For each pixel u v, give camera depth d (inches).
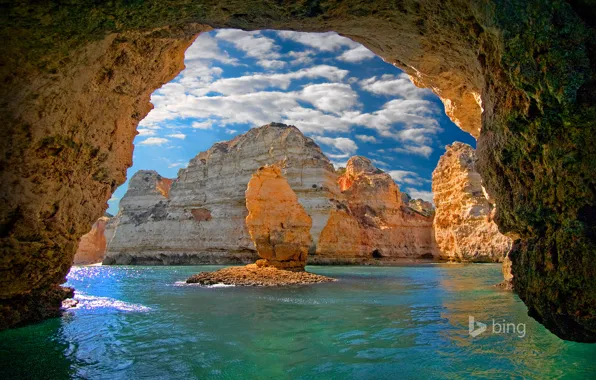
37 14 228.1
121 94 422.0
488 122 274.2
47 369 276.2
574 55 196.2
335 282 894.4
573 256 216.8
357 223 2074.3
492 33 234.1
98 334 376.5
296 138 2048.5
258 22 288.0
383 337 360.2
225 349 323.6
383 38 366.9
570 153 207.5
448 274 1149.1
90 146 402.3
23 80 274.2
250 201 1040.2
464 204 1977.1
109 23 246.8
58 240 391.2
